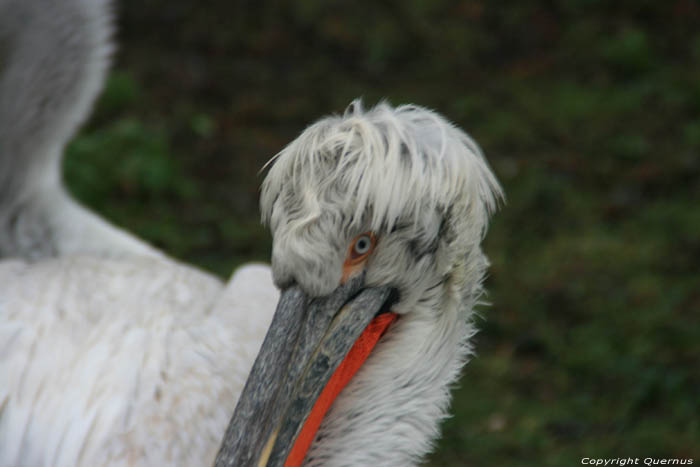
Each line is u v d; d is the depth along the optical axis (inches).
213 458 232.8
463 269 219.3
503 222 574.2
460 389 443.5
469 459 401.4
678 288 514.6
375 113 210.2
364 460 216.8
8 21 340.5
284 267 198.7
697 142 662.5
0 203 339.3
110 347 245.9
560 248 552.1
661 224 576.1
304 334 200.1
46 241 337.4
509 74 759.1
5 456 230.4
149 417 231.6
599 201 600.7
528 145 664.4
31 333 249.0
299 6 818.2
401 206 199.9
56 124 345.7
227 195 595.5
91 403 233.3
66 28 345.7
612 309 497.7
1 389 237.3
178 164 607.8
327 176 197.0
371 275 207.2
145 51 754.2
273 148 653.9
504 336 479.5
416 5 828.0
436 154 206.7
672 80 738.2
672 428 417.1
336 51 781.3
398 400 219.9
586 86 739.4
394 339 221.1
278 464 195.3
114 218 551.2
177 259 522.9
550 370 456.4
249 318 272.2
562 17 821.9
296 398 198.7
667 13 820.6
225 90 717.9
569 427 419.5
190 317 266.5
